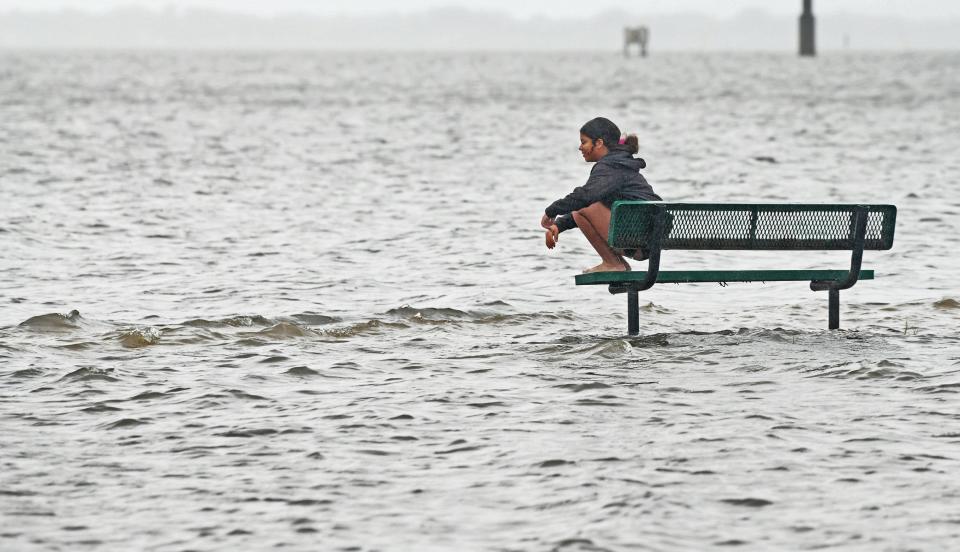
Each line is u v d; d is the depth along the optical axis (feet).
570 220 118.42
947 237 193.98
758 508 70.69
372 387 98.32
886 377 99.25
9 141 375.25
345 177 288.51
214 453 81.35
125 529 68.54
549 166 319.68
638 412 89.92
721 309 135.74
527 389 97.04
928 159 333.42
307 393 96.37
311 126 469.16
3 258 170.19
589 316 130.82
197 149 363.56
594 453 80.23
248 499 72.90
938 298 141.18
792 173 300.40
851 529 67.62
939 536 66.54
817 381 98.58
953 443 81.82
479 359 108.27
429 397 94.63
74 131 425.69
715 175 297.33
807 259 173.99
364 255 176.96
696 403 92.17
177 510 71.31
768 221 115.44
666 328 124.77
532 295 145.18
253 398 94.89
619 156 118.01
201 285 152.25
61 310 135.13
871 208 118.01
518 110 571.69
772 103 618.44
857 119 500.33
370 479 76.13
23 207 223.10
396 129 453.99
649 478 75.51
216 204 235.61
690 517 69.36
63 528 68.74
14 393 96.07
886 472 76.23
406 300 142.31
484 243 187.83
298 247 183.93
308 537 67.31
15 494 73.77
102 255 175.01
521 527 68.33
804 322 127.85
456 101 646.33
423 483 75.36
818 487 73.82
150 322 127.44
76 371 101.65
